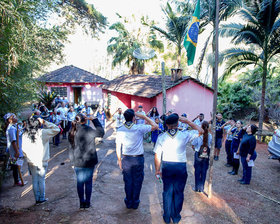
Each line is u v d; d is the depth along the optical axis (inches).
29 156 171.0
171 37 606.9
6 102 217.8
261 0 404.2
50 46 328.5
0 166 232.7
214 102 195.3
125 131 165.0
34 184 173.6
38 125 171.3
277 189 219.3
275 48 430.6
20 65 226.1
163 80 336.2
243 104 632.4
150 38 834.8
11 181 223.0
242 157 230.5
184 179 146.2
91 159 164.7
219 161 309.0
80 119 164.6
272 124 571.2
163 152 146.7
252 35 429.7
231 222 158.9
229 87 669.9
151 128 164.9
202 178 204.8
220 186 223.6
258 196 202.5
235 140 258.2
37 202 176.1
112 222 153.6
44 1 238.2
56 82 863.1
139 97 513.3
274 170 276.4
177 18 570.6
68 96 893.2
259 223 158.9
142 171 169.6
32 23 211.2
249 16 427.8
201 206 180.5
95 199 188.4
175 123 145.6
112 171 259.3
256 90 601.0
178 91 464.8
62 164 276.5
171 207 146.1
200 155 200.5
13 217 156.6
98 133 165.3
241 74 805.9
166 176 146.2
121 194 199.3
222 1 465.4
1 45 185.9
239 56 477.7
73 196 192.7
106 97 779.4
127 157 167.0
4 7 171.0
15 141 193.3
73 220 154.6
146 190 209.5
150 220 157.4
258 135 446.6
